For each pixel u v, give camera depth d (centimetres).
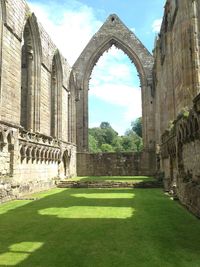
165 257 730
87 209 1512
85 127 4422
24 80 2870
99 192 2464
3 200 1803
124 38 4550
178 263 688
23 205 1684
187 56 1688
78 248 811
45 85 3005
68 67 4012
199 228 1040
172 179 2172
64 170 3725
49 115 3147
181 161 1741
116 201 1830
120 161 4325
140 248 807
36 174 2542
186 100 1666
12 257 736
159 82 3409
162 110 3189
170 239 897
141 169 4284
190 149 1455
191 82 1661
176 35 2095
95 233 982
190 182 1418
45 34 2977
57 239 909
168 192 2302
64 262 698
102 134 12131
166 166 2547
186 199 1494
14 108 2142
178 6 1923
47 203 1764
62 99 3669
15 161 2053
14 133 2055
